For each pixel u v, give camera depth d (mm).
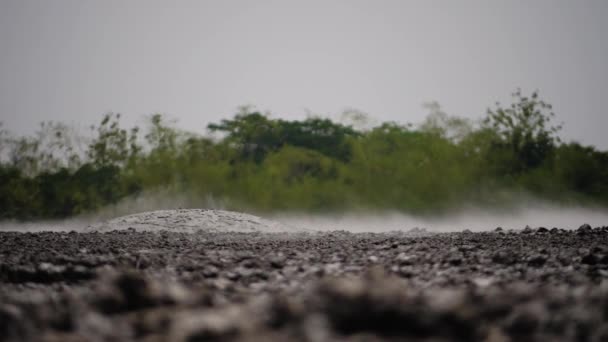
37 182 46062
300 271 6379
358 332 3020
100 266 6750
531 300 3732
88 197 46750
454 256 7277
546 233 13891
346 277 5793
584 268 6414
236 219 23266
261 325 3113
